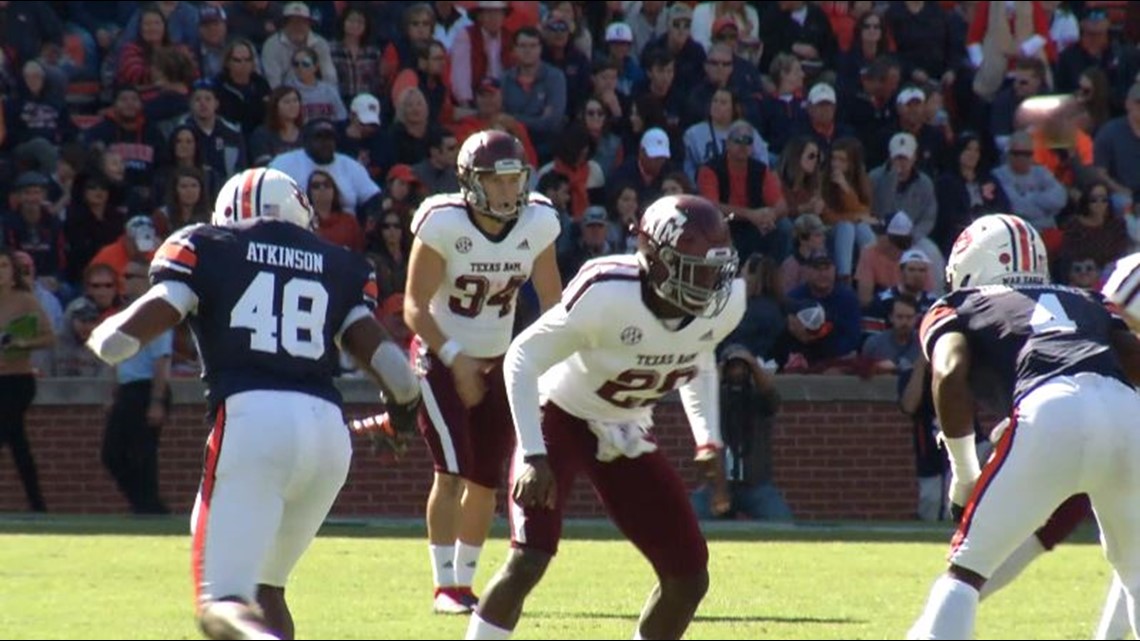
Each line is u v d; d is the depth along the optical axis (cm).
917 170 6644
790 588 3706
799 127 6881
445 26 7212
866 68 7131
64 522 5353
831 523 5747
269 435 2303
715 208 2394
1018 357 2498
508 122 6550
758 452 5822
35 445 5888
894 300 6169
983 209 6662
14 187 6244
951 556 2439
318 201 5894
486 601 2434
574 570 4006
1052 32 7775
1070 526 2820
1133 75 7400
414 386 2423
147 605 3272
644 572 3962
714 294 2384
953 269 2700
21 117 6562
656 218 2367
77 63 6919
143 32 6638
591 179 6356
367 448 5941
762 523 5706
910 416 6038
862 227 6400
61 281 6191
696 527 2466
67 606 3256
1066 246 6469
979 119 7338
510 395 2405
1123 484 2444
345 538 4841
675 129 6662
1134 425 2438
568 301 2395
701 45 7006
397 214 5906
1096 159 6806
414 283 3328
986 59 7369
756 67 6988
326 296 2403
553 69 6769
